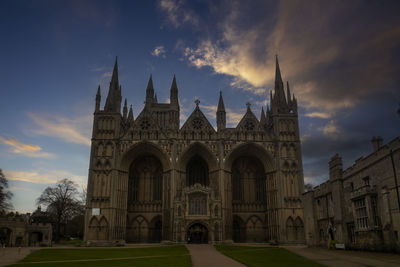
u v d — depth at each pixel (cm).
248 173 8381
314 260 3266
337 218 4659
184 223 6900
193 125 7888
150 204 7981
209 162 7762
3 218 6906
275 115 7969
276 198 7475
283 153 7725
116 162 7450
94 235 7006
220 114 7938
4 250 5050
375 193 3862
